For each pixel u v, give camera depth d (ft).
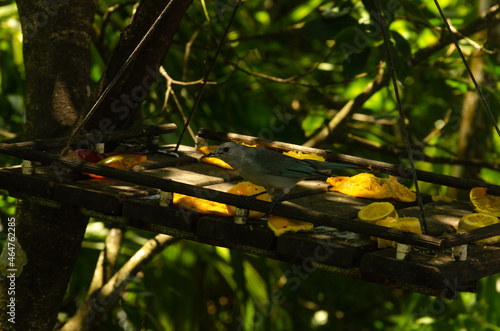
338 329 44.55
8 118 35.12
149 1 21.27
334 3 30.99
